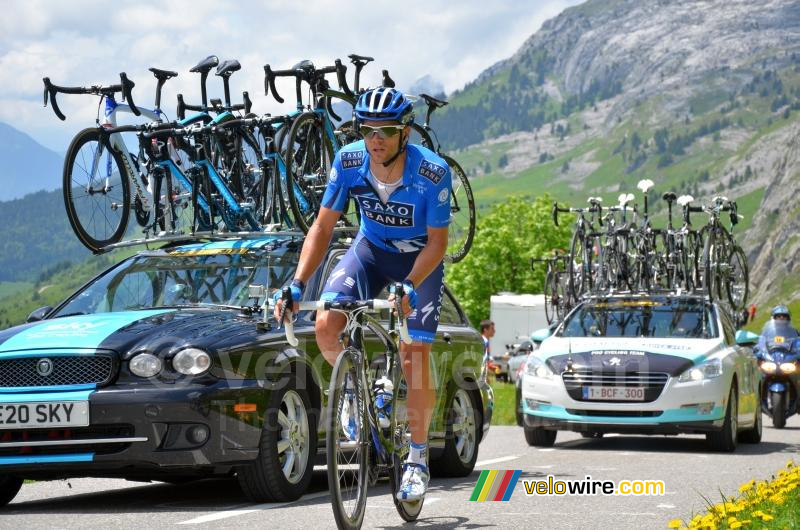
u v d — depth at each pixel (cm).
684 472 1077
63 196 1062
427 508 797
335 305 638
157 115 1209
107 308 948
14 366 816
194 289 952
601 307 1616
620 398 1409
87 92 1152
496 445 1532
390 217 705
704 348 1454
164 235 1072
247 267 970
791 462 934
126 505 834
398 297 633
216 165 1134
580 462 1204
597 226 2188
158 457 789
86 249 1074
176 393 789
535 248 11194
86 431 798
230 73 1229
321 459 905
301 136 1135
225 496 892
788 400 2038
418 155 695
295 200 1091
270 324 866
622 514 763
